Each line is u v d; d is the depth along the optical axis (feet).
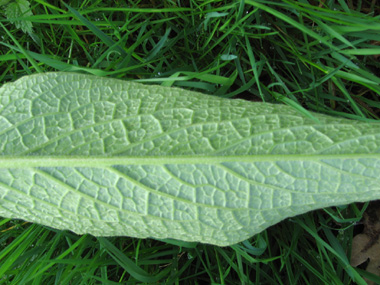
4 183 0.82
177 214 0.82
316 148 0.77
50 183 0.81
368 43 1.11
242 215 0.81
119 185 0.80
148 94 0.86
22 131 0.82
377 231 1.10
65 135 0.81
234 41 1.09
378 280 1.04
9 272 0.98
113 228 0.87
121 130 0.81
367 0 1.16
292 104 0.89
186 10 1.11
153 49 1.10
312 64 1.05
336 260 1.11
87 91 0.86
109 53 1.06
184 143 0.79
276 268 1.14
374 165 0.76
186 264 1.09
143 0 1.15
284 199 0.79
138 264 1.05
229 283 1.12
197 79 1.13
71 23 1.01
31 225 1.03
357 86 1.16
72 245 1.01
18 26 1.05
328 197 0.79
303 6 1.03
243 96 1.16
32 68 1.14
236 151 0.78
